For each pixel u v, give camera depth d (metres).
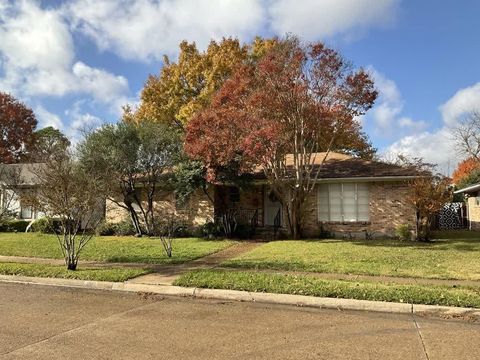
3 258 14.03
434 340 6.00
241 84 17.44
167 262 12.93
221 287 9.15
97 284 10.00
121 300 8.65
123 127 21.23
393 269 11.04
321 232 20.34
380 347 5.70
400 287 8.65
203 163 19.38
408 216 19.28
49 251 15.48
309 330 6.50
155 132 21.39
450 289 8.60
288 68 17.06
